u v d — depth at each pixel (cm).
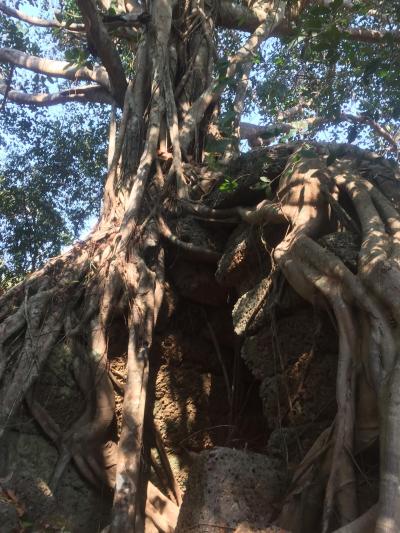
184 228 966
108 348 900
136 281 899
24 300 887
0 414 805
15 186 1689
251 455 672
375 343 611
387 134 1146
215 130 1120
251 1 1303
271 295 784
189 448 943
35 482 800
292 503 632
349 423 613
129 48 1449
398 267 634
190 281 967
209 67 1168
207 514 625
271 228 839
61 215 1705
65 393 856
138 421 808
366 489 599
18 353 853
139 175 977
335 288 666
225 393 977
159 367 953
